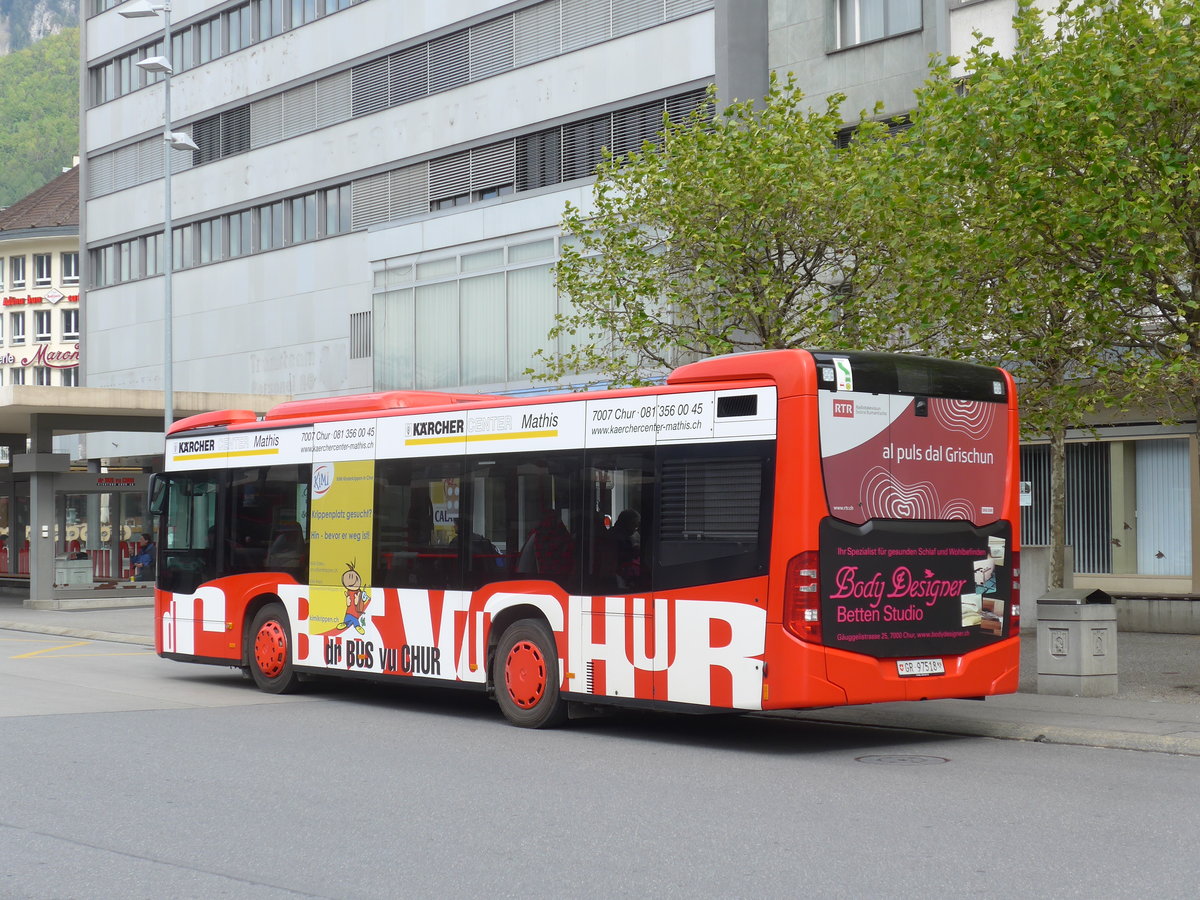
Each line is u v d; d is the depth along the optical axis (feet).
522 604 43.93
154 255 153.28
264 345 137.08
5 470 133.80
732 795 30.96
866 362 38.37
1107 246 44.55
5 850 25.31
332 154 130.00
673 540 39.81
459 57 117.19
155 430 120.67
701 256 61.00
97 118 160.86
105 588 115.55
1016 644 41.11
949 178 49.08
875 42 86.33
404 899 21.66
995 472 40.96
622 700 40.86
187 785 32.22
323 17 130.82
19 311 283.59
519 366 107.96
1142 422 78.74
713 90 65.41
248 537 54.90
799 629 36.86
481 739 40.88
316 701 51.44
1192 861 23.82
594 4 105.40
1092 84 45.03
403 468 48.67
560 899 21.56
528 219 107.45
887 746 39.65
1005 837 25.99
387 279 120.06
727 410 38.86
